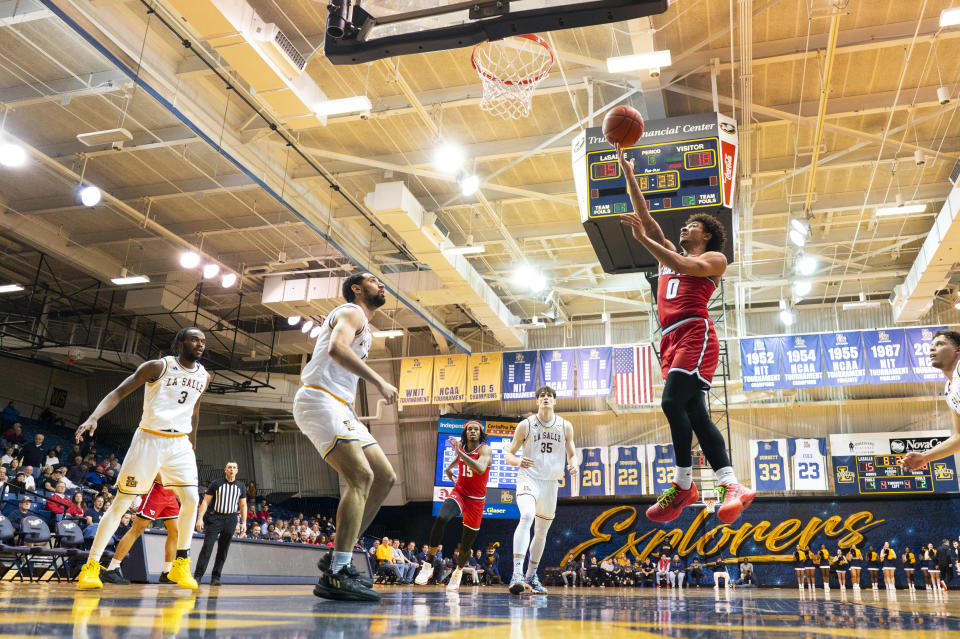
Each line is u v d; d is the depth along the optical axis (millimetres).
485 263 19078
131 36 10148
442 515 7156
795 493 22688
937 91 11508
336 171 14359
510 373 19859
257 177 13141
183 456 4602
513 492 22594
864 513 22031
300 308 18297
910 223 16734
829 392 22391
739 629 1829
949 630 1889
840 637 1627
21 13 10227
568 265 18484
